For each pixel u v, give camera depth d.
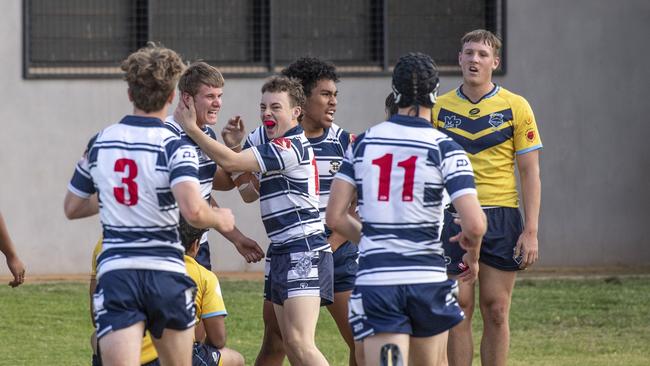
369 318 17.45
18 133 42.78
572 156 46.62
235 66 44.69
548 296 39.16
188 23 44.28
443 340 18.00
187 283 17.69
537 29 46.19
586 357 29.98
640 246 47.22
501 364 24.44
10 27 42.50
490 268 24.20
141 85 17.53
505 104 24.03
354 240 18.23
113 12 43.84
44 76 42.91
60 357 29.58
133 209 17.31
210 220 17.23
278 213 22.14
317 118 23.55
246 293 39.25
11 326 33.44
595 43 46.59
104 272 17.31
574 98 46.56
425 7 46.22
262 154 21.58
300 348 21.95
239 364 21.69
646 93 47.00
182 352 17.78
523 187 24.17
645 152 47.12
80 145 43.34
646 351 30.81
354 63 45.66
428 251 17.53
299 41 45.31
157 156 17.41
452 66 46.44
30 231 43.06
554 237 46.66
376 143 17.69
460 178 17.27
